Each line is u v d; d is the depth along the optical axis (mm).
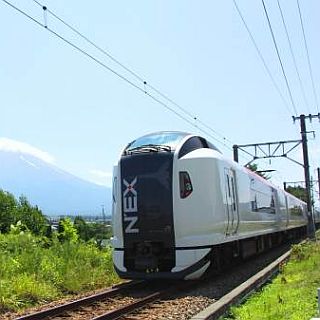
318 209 73562
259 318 9273
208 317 8977
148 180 14891
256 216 22281
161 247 14734
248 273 17625
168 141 15422
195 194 14844
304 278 13734
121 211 15117
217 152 16391
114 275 17859
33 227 28219
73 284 15234
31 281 14031
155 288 14984
